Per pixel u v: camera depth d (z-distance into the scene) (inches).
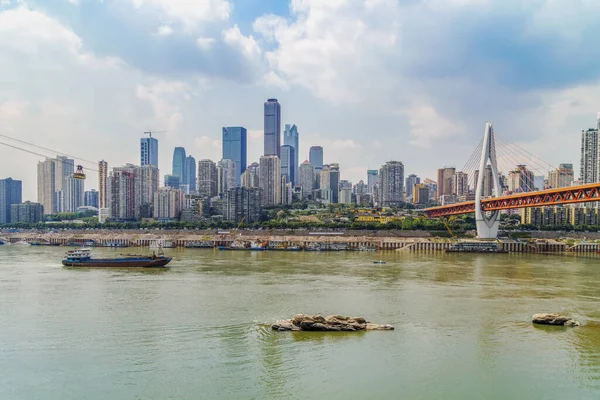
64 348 3499.0
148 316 4340.6
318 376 3004.4
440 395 2765.7
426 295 5290.4
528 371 3093.0
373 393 2783.0
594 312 4520.2
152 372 3068.4
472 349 3469.5
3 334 3818.9
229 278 6574.8
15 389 2849.4
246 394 2770.7
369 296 5226.4
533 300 5029.5
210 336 3757.4
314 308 4650.6
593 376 3021.7
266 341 3636.8
